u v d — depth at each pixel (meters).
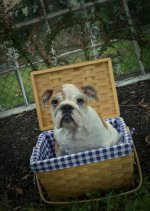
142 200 0.98
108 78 1.24
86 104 1.03
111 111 1.24
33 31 1.77
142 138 1.34
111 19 1.78
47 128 1.21
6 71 1.86
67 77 1.24
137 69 1.88
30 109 1.84
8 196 1.18
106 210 0.99
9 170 1.34
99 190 1.05
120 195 1.02
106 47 1.73
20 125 1.70
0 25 1.67
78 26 1.76
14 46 1.69
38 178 1.07
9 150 1.49
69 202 1.02
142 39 1.78
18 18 1.77
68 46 1.78
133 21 1.75
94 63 1.23
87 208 0.99
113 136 1.10
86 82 1.24
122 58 1.86
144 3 1.80
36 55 1.76
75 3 1.81
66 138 1.04
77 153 1.00
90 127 1.02
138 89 1.77
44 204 1.07
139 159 1.21
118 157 0.99
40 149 1.09
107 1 1.80
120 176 1.03
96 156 0.98
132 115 1.55
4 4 1.78
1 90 1.92
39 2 1.77
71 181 1.02
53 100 1.03
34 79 1.22
